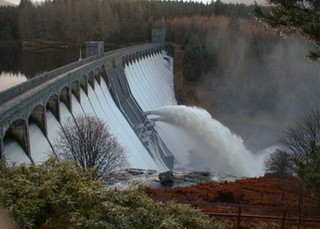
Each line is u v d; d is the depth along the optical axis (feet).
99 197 35.63
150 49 412.98
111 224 33.27
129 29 539.29
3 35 570.46
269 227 78.28
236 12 593.42
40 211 33.37
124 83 265.95
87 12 554.05
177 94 415.44
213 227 41.14
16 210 31.50
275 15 40.14
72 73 154.40
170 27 533.55
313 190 38.88
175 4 635.66
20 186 34.60
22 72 369.30
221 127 299.58
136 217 35.60
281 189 110.22
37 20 563.89
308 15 38.83
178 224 36.06
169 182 119.96
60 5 579.89
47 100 122.62
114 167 119.75
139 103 285.64
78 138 115.85
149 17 562.25
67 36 560.20
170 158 240.12
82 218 32.78
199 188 108.58
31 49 528.63
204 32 488.44
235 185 113.60
